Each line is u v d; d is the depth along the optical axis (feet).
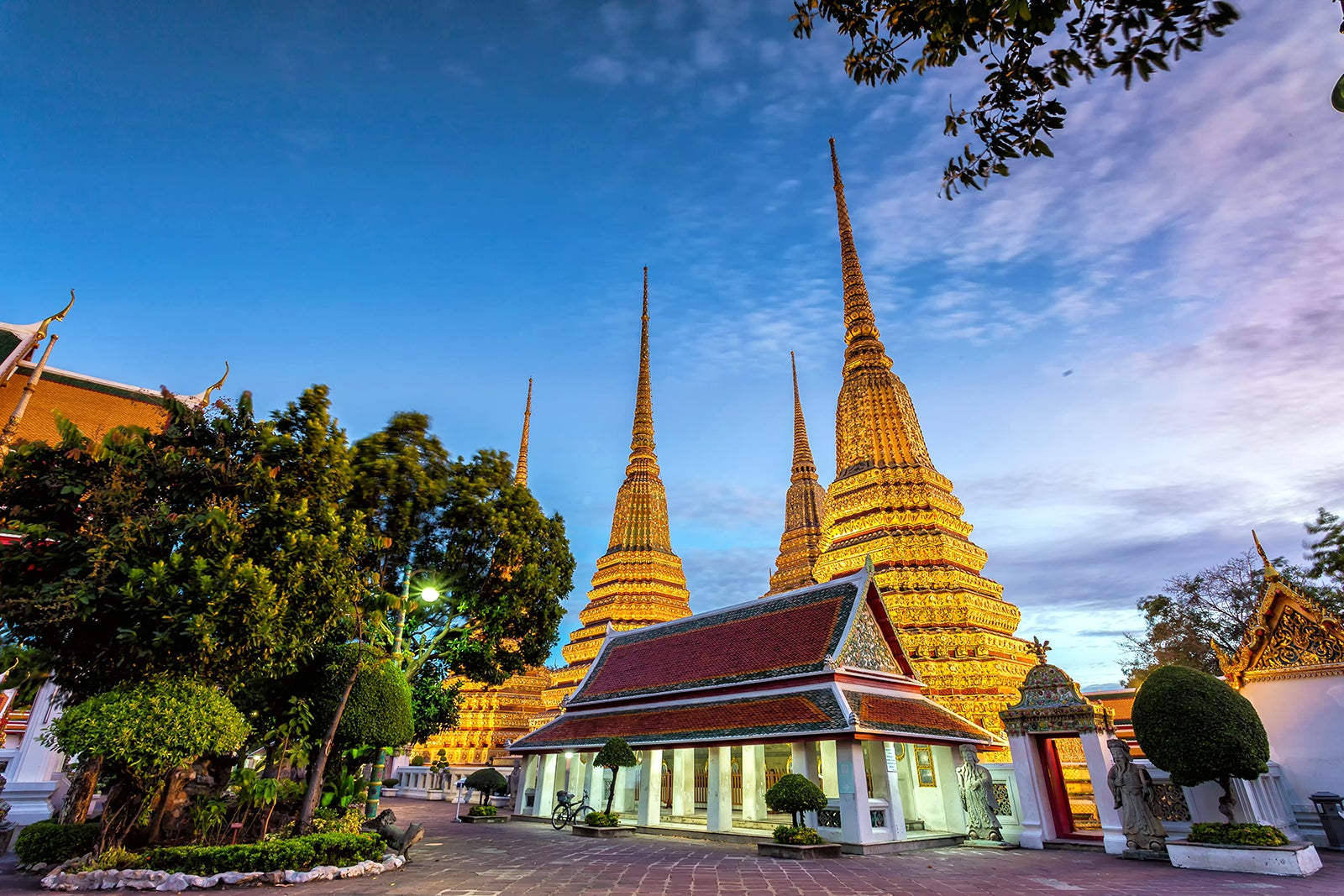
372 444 69.56
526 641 79.71
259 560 42.24
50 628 38.60
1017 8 16.94
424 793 129.08
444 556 71.05
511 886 39.17
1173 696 48.83
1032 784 60.80
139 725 36.73
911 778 72.49
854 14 21.62
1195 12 16.29
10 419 64.64
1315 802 54.24
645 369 210.18
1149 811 51.13
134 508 40.86
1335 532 97.45
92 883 36.27
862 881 41.37
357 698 51.29
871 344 150.30
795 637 72.79
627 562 170.30
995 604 112.37
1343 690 56.34
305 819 47.11
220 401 46.68
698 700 75.10
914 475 126.72
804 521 190.70
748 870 45.62
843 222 172.55
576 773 83.41
